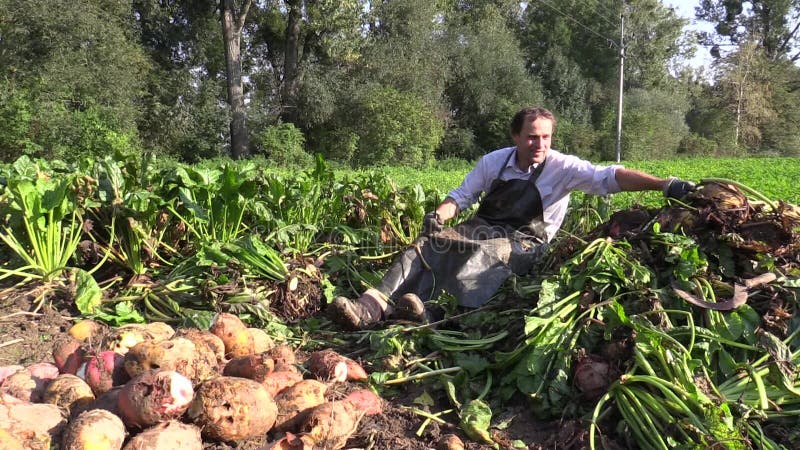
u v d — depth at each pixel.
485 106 39.22
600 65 52.56
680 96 55.88
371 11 33.25
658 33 53.97
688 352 2.71
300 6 30.03
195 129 28.78
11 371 2.69
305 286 4.32
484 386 3.11
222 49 32.25
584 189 4.23
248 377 2.62
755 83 50.19
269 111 31.03
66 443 2.01
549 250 4.23
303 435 2.32
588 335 3.09
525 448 2.64
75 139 21.27
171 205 4.78
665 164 29.58
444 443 2.59
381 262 5.27
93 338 2.82
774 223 3.29
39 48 21.95
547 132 4.18
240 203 5.00
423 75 34.44
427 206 6.18
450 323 3.69
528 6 52.69
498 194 4.34
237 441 2.29
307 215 5.52
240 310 3.98
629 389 2.68
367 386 3.11
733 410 2.56
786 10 57.72
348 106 31.22
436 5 39.94
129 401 2.16
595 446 2.57
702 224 3.43
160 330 2.86
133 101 26.06
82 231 4.71
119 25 26.22
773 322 2.93
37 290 4.20
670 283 3.19
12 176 5.18
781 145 51.53
